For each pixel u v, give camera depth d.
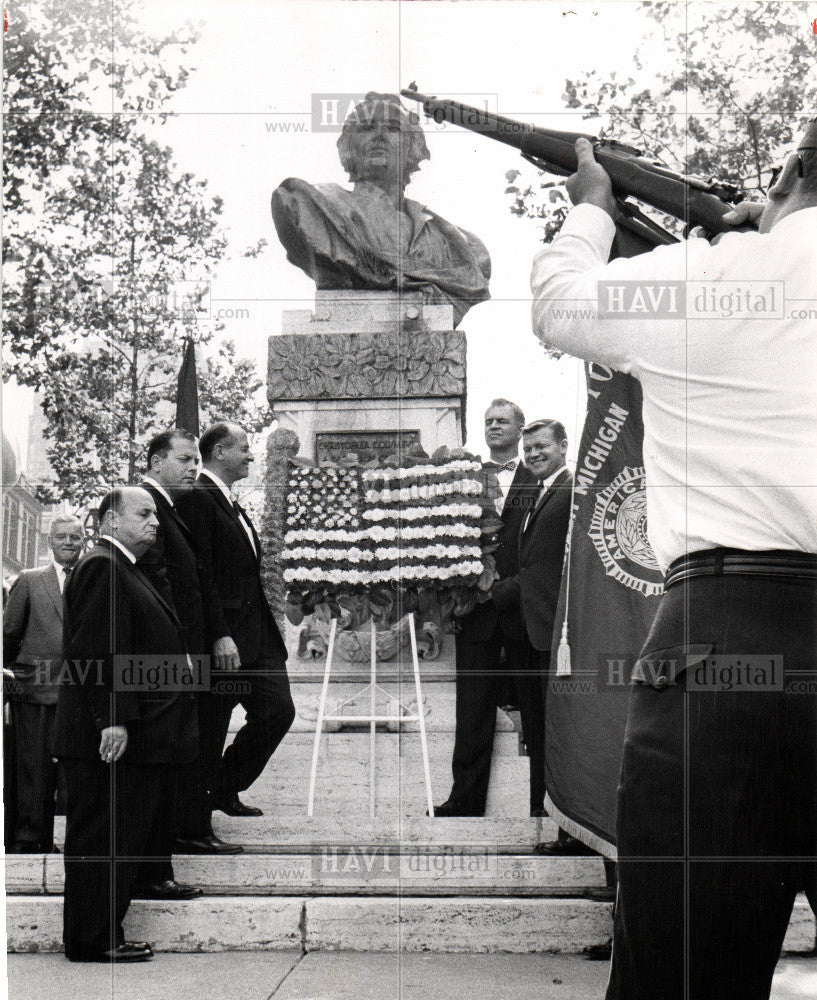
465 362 5.80
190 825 4.95
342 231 5.98
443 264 5.98
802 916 4.66
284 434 5.80
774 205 2.59
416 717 5.30
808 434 2.29
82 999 4.12
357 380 5.81
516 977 4.38
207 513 5.18
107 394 6.74
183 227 6.57
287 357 5.83
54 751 4.62
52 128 6.69
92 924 4.57
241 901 4.78
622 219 3.26
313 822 5.13
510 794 5.24
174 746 4.66
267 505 5.77
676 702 2.19
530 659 5.22
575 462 5.29
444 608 5.25
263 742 5.18
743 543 2.23
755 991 2.22
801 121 6.61
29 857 4.87
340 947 4.73
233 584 5.19
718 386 2.37
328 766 5.33
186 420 5.76
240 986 4.23
